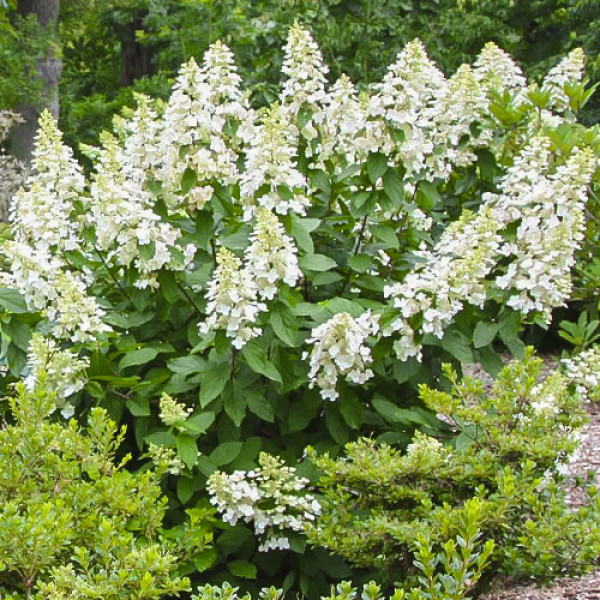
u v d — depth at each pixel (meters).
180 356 3.86
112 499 2.77
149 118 3.95
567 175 3.75
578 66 6.63
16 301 3.67
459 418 3.66
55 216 3.81
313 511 3.34
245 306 3.25
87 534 2.66
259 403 3.51
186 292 3.94
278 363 3.53
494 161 5.45
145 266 3.67
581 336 5.64
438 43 12.98
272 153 3.60
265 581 3.68
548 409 3.27
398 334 3.56
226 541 3.37
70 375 3.45
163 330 3.97
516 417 3.31
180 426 3.27
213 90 3.94
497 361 3.90
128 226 3.63
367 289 4.20
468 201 5.66
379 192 3.94
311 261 3.73
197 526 3.19
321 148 4.46
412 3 12.86
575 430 3.42
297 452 3.72
